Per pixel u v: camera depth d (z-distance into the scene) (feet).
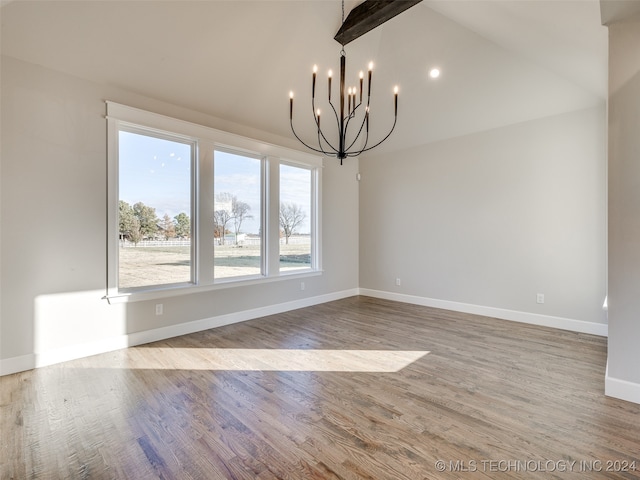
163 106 11.35
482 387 7.93
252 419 6.58
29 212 8.81
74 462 5.35
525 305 13.62
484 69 11.68
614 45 7.03
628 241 7.08
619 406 6.98
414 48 11.58
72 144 9.47
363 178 19.38
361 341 11.30
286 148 15.40
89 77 9.69
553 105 12.31
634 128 6.91
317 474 5.09
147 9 8.63
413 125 15.56
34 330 8.95
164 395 7.54
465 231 15.29
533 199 13.33
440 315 14.82
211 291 12.86
